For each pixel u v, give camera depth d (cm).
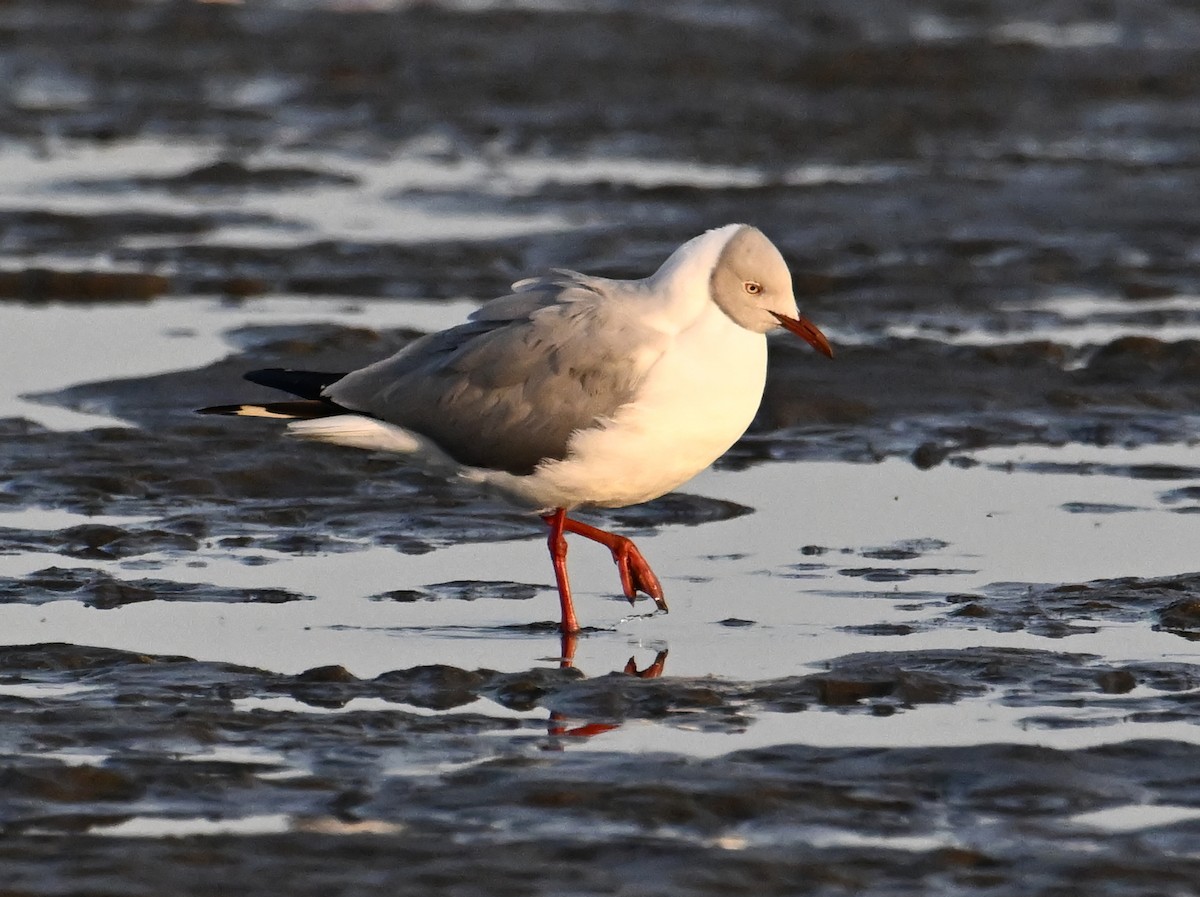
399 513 1478
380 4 4725
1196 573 1305
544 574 1350
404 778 933
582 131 3475
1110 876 826
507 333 1216
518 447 1209
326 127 3550
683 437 1208
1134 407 1811
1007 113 3641
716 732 1010
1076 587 1287
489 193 2938
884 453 1678
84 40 4297
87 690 1076
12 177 3047
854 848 855
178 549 1380
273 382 1316
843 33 4578
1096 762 955
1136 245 2575
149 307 2219
